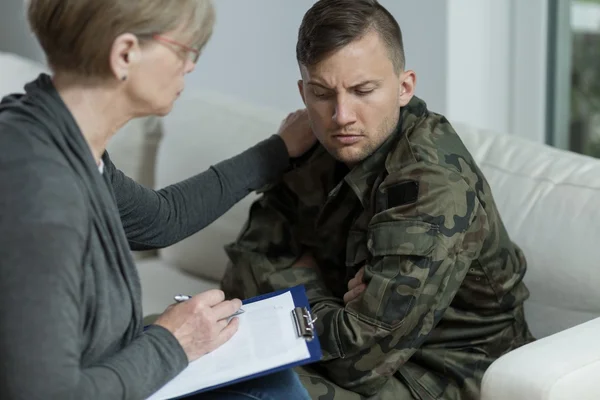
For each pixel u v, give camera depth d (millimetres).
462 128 2119
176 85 1346
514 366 1435
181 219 1754
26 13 1284
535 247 1853
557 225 1836
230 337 1445
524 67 2562
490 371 1455
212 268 2387
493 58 2568
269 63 2969
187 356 1381
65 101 1295
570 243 1809
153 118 2713
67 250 1190
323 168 1866
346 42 1564
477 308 1759
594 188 1830
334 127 1637
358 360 1589
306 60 1609
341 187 1765
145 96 1312
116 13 1229
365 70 1578
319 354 1365
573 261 1796
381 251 1589
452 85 2502
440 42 2475
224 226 2330
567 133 2736
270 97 3000
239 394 1446
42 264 1171
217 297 1448
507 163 1984
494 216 1714
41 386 1168
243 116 2402
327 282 1877
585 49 2695
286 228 1931
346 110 1604
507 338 1784
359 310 1584
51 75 1328
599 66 2729
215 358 1398
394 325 1556
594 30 2693
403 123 1728
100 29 1233
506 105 2625
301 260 1902
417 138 1667
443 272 1567
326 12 1594
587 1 2660
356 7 1594
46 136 1243
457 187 1600
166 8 1260
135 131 2691
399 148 1670
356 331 1574
